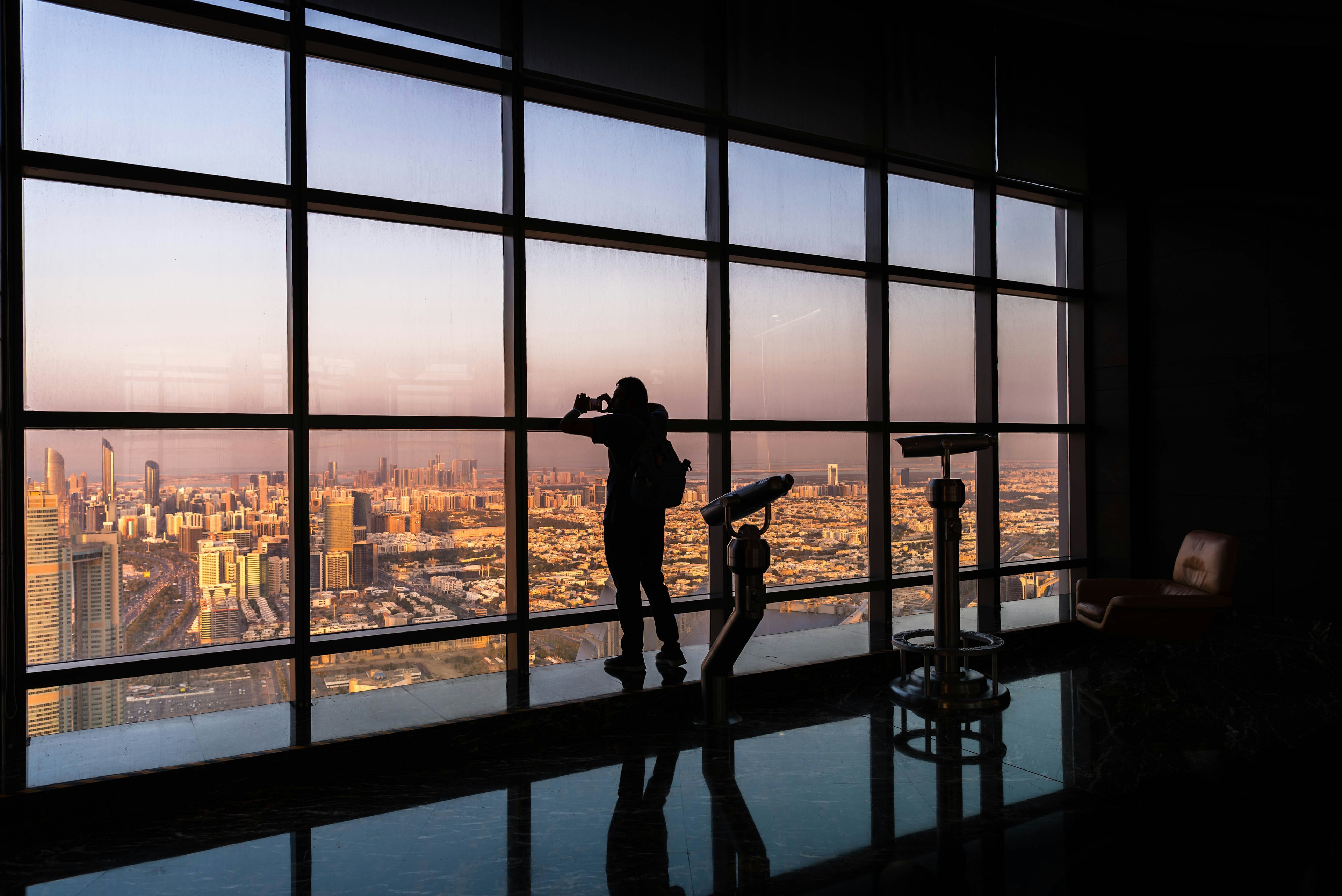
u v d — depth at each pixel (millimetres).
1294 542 5324
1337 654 4965
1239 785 2914
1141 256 6180
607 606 4457
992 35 5766
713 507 3568
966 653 3771
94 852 2471
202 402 3553
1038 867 2314
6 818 2533
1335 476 5125
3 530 3004
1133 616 4145
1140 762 3150
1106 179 6277
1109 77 6027
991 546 5836
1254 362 5535
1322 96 5199
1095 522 6383
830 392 5305
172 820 2691
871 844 2477
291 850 2471
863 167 5473
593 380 4516
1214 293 5746
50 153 3201
